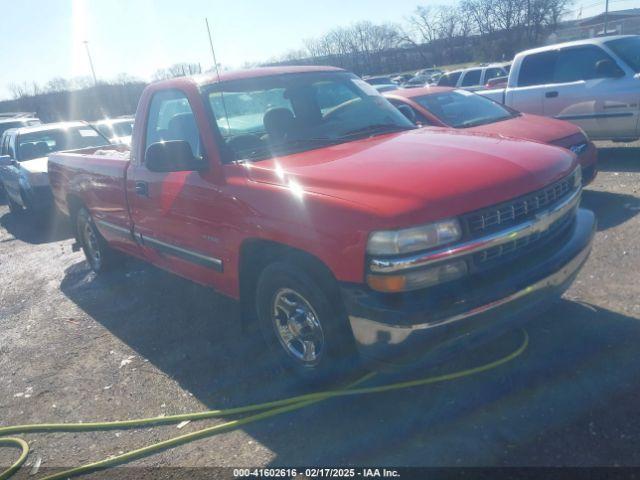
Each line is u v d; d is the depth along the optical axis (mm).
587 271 4902
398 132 4375
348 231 2996
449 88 8133
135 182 4816
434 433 3123
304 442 3207
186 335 4781
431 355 2975
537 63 9820
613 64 8812
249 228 3590
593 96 8953
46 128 11727
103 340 4910
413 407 3381
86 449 3426
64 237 9383
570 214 3676
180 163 3916
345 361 3418
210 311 5211
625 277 4688
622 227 5883
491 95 10547
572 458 2791
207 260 4172
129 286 6156
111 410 3805
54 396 4074
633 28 37031
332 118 4520
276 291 3652
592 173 6832
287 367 3816
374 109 4742
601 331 3883
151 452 3299
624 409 3080
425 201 2922
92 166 5656
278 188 3436
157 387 4020
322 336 3416
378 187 3088
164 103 4594
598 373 3426
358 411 3418
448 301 2893
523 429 3045
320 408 3496
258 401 3676
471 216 2986
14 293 6543
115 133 12352
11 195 11805
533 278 3143
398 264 2861
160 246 4750
